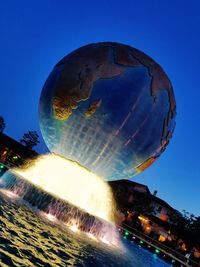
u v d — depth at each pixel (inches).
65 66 472.1
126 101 438.9
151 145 473.1
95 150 465.4
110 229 525.7
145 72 459.5
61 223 450.6
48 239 348.8
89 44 494.3
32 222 382.6
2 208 383.6
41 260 271.7
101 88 440.5
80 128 457.7
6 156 1534.2
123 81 444.8
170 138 517.3
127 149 461.7
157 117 460.8
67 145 484.1
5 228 317.4
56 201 459.5
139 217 2016.5
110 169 491.5
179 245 1886.1
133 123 444.8
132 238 1352.1
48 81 504.1
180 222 1786.4
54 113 475.8
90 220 479.2
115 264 398.3
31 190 471.2
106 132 445.7
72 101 451.2
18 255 258.7
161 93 466.0
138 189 2198.6
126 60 457.7
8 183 497.4
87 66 451.5
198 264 1336.1
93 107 440.1
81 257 342.0
